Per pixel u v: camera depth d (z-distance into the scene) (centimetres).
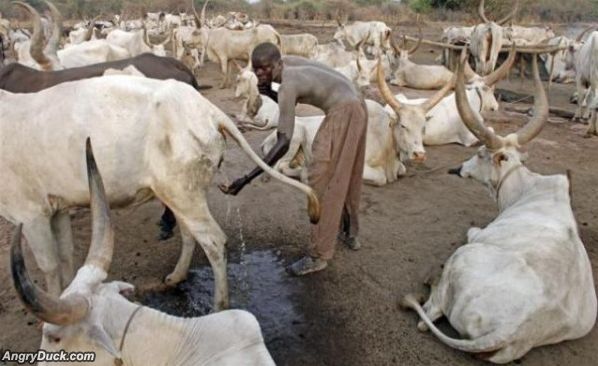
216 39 1376
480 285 339
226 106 1135
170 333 244
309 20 3547
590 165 740
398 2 4038
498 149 460
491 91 917
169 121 358
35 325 391
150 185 373
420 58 1934
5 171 365
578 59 994
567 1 3350
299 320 399
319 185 428
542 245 349
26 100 369
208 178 378
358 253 494
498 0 2542
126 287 254
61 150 356
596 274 453
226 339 243
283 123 396
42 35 691
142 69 606
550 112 1073
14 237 179
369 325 393
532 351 357
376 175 654
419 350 365
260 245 513
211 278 454
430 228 547
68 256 409
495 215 577
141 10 3578
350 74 1352
